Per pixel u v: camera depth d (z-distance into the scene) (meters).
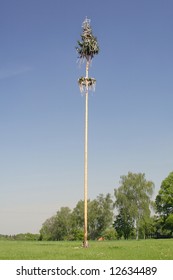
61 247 43.47
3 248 41.12
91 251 33.88
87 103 48.97
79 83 49.44
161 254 29.20
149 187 118.06
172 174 107.50
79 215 131.25
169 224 104.00
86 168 47.38
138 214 116.56
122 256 27.89
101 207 125.19
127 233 118.75
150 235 119.62
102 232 126.88
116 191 119.81
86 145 48.03
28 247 43.94
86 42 48.91
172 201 105.69
